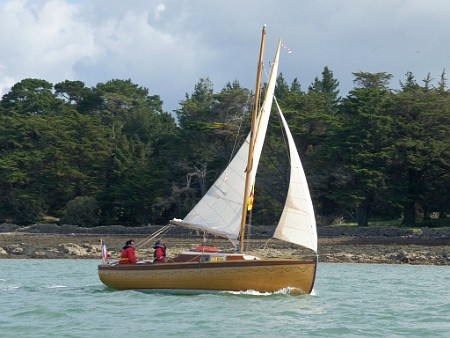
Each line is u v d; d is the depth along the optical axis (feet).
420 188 352.28
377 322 110.73
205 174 386.93
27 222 408.05
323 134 367.86
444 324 109.60
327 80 572.51
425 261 246.68
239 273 128.47
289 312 116.37
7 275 191.31
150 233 343.05
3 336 98.37
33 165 414.62
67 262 247.09
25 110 508.12
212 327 104.12
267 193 364.58
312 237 126.00
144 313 114.83
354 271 211.82
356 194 337.11
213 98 417.49
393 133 355.15
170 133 460.96
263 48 130.72
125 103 503.61
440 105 360.28
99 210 410.31
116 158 418.92
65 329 102.83
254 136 130.52
